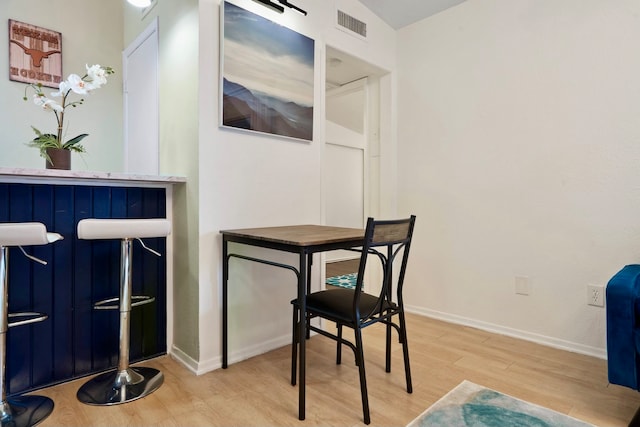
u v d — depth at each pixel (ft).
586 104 6.98
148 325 6.70
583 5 7.00
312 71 7.83
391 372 6.21
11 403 5.00
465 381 5.87
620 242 6.64
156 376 5.96
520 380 5.90
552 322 7.43
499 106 8.17
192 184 6.30
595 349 6.89
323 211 8.26
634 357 4.56
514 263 7.96
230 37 6.40
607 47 6.75
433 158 9.37
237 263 6.73
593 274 6.93
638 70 6.43
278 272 7.41
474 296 8.61
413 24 9.82
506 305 8.09
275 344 7.34
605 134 6.78
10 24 8.06
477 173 8.55
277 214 7.32
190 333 6.40
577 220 7.11
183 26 6.50
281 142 7.39
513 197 7.97
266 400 5.28
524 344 7.51
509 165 8.03
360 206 20.24
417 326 8.66
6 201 5.15
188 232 6.43
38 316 5.23
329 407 5.11
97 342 6.13
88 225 4.91
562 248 7.30
